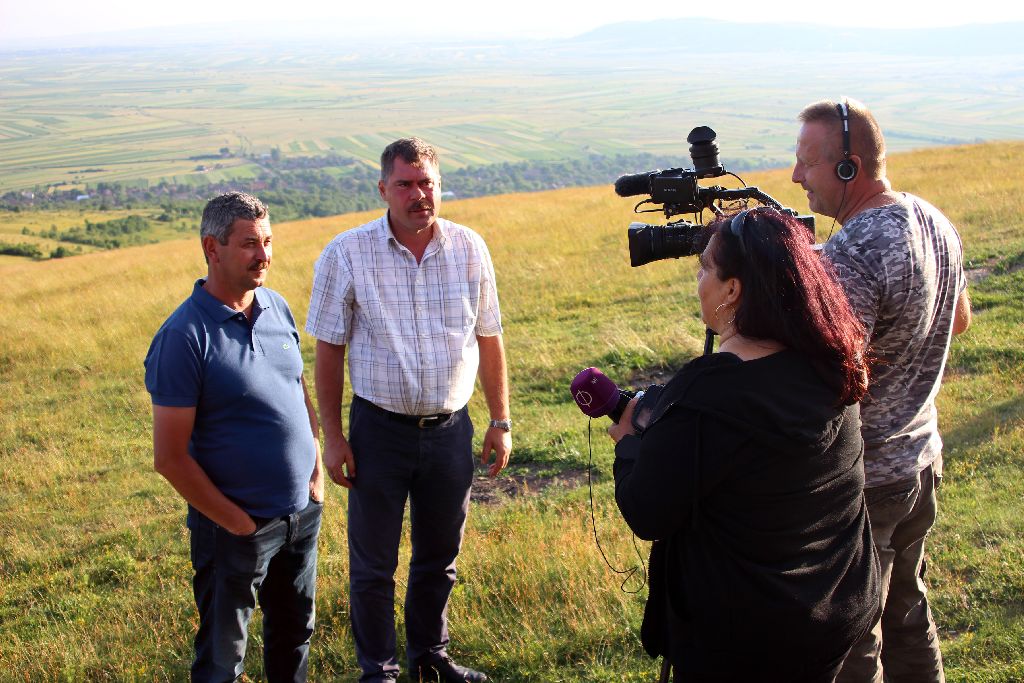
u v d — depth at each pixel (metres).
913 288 2.46
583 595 4.18
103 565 6.02
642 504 2.05
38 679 4.21
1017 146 23.81
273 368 3.20
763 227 2.03
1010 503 4.84
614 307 11.64
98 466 8.66
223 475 3.10
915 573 2.84
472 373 3.57
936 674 2.88
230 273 3.06
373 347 3.44
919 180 17.75
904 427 2.61
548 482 6.56
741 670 2.05
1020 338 7.82
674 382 2.08
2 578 6.09
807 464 1.98
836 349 1.96
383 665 3.54
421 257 3.44
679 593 2.13
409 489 3.62
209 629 3.24
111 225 121.38
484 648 3.93
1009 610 3.71
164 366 2.98
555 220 19.89
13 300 18.67
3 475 8.55
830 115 2.62
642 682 3.52
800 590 2.00
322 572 5.08
